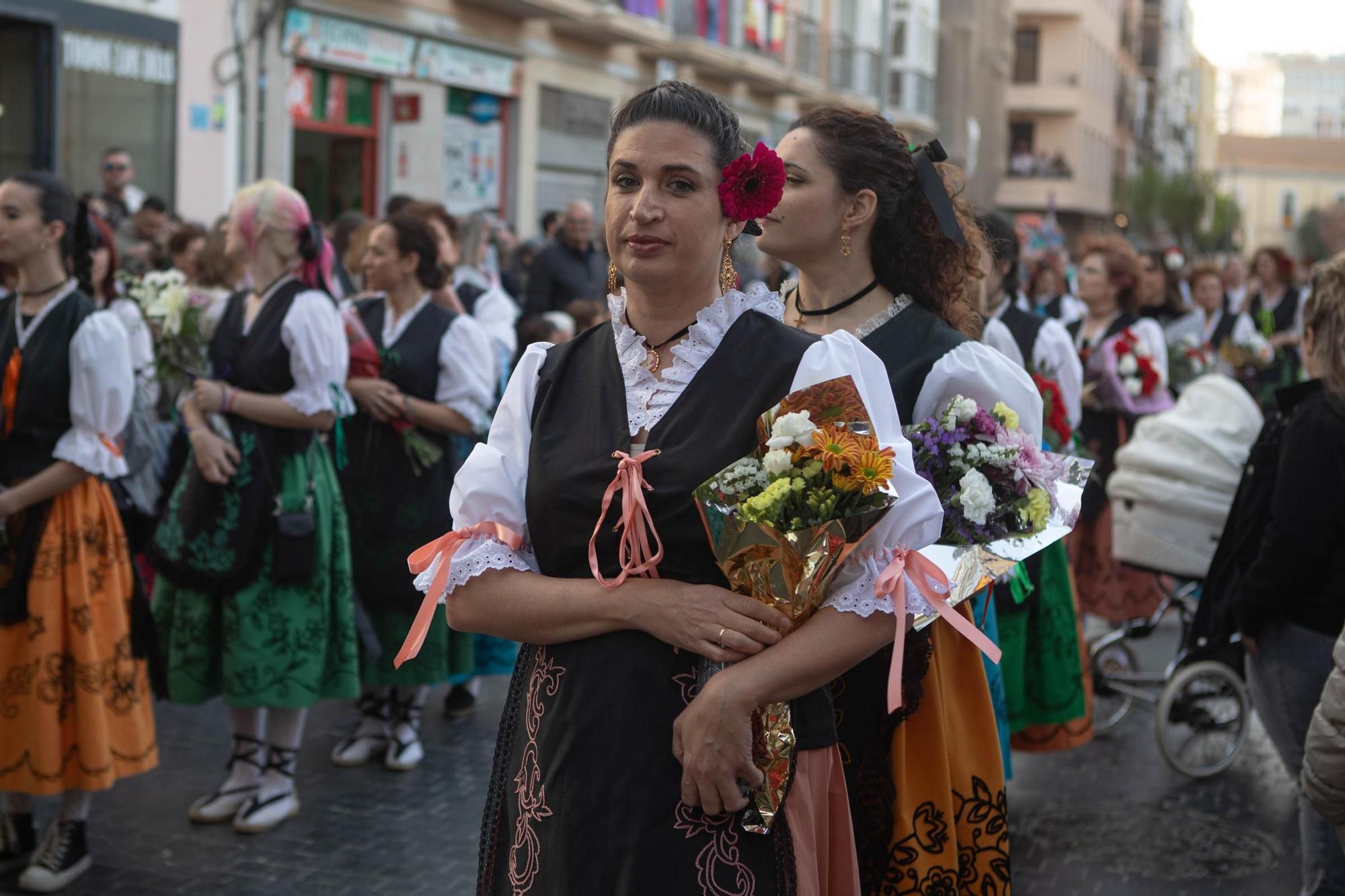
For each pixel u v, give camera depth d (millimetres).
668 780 2113
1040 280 10312
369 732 5254
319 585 4586
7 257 3969
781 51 23750
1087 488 6195
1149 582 6172
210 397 4461
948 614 2145
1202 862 4527
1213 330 11562
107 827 4543
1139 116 62438
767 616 2078
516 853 2199
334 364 4562
